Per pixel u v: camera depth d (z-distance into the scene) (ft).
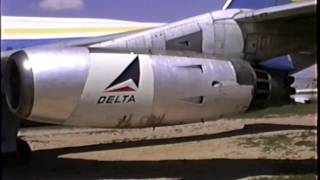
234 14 37.81
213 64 31.96
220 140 52.70
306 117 82.28
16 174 35.04
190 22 36.45
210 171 34.55
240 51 37.58
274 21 38.04
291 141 49.03
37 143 56.80
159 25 38.24
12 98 29.94
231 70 32.32
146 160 40.22
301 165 35.88
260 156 40.47
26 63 28.25
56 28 39.04
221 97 31.99
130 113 30.04
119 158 42.06
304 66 48.47
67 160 41.65
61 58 28.68
